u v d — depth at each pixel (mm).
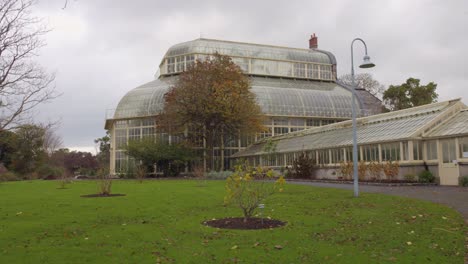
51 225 11922
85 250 8836
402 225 11594
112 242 9625
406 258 8211
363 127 36938
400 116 33281
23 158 54656
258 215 13594
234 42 69688
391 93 58000
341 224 11867
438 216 12852
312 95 62531
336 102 62688
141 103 58375
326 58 73250
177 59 66625
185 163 52719
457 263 7926
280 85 66125
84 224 12102
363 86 79000
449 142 26703
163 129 51031
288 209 15156
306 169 39656
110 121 61375
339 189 23812
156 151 50938
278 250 8836
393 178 29250
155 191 24172
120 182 37406
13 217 13477
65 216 13648
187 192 23141
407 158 28812
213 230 10961
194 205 16547
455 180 25906
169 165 52719
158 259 8125
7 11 11578
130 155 51750
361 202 16828
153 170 52844
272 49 71188
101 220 12836
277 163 47969
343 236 10234
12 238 10125
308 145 42062
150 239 9945
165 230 11062
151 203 17297
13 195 22000
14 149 54188
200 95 47188
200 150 55062
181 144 51344
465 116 27750
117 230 11109
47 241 9773
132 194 22047
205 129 51344
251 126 49531
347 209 14922
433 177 27312
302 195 20297
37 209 15469
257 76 69062
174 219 12961
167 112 48812
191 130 52562
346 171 33688
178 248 9023
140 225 11875
